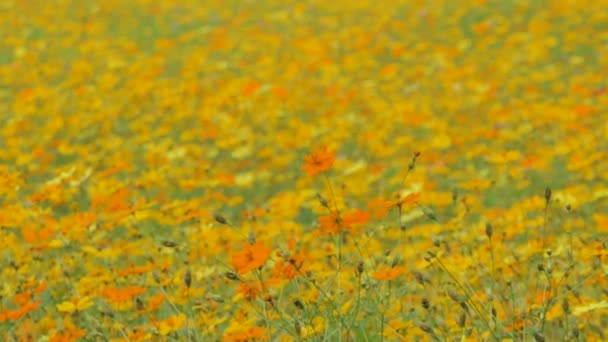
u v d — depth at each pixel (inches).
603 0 754.8
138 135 493.4
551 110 430.9
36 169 406.0
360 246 231.9
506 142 430.0
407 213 307.1
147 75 573.6
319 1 900.6
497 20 780.6
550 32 738.2
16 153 417.1
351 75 643.5
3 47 814.5
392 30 797.2
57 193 296.7
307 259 220.7
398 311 195.2
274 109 512.1
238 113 508.4
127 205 259.3
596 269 206.2
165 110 523.8
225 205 392.2
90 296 217.0
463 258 212.7
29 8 945.5
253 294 170.2
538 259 232.7
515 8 816.3
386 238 313.4
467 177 391.9
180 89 541.0
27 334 211.0
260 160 467.2
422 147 433.7
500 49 695.7
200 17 904.3
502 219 263.9
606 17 714.8
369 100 549.6
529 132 427.5
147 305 228.4
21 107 505.0
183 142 498.0
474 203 292.8
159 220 268.4
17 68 663.1
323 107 541.0
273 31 817.5
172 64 751.1
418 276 191.2
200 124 505.4
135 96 557.3
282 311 170.7
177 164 426.6
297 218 354.9
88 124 510.0
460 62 689.0
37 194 275.6
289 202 281.4
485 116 514.0
